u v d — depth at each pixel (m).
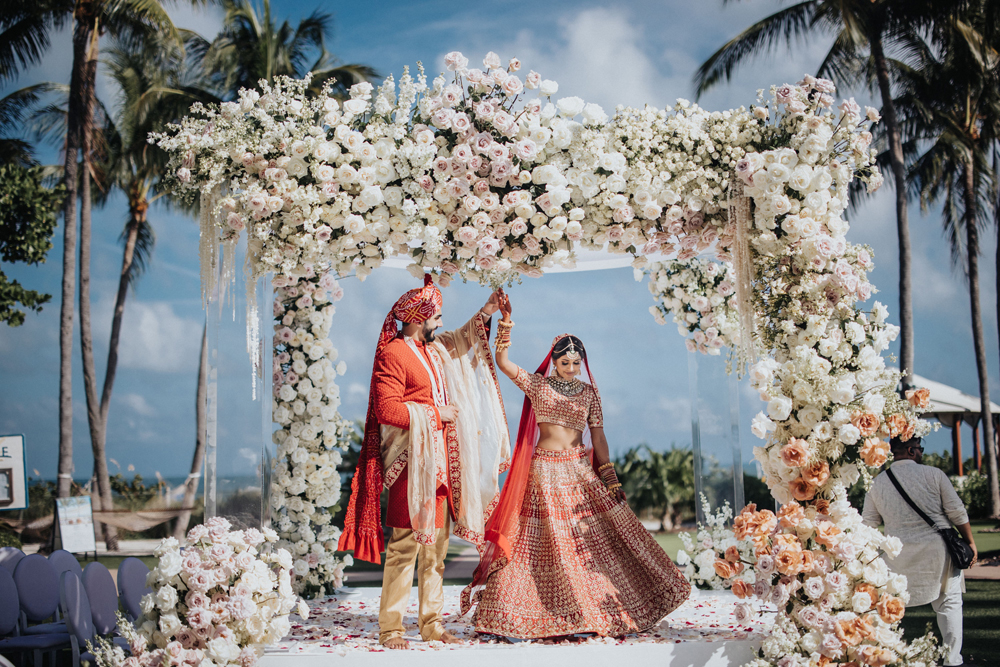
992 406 13.40
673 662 3.27
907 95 12.94
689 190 3.49
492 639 3.58
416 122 3.47
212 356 3.46
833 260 3.47
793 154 3.33
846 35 12.38
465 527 3.67
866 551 3.24
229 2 14.29
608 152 3.43
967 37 12.12
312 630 3.87
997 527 11.46
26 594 4.17
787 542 3.18
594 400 4.05
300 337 5.03
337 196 3.40
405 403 3.58
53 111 15.89
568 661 3.26
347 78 14.09
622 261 4.95
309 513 5.02
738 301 3.49
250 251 3.47
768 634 3.50
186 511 13.93
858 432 3.26
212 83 14.64
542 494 3.81
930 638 3.18
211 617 3.09
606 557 3.74
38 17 14.01
